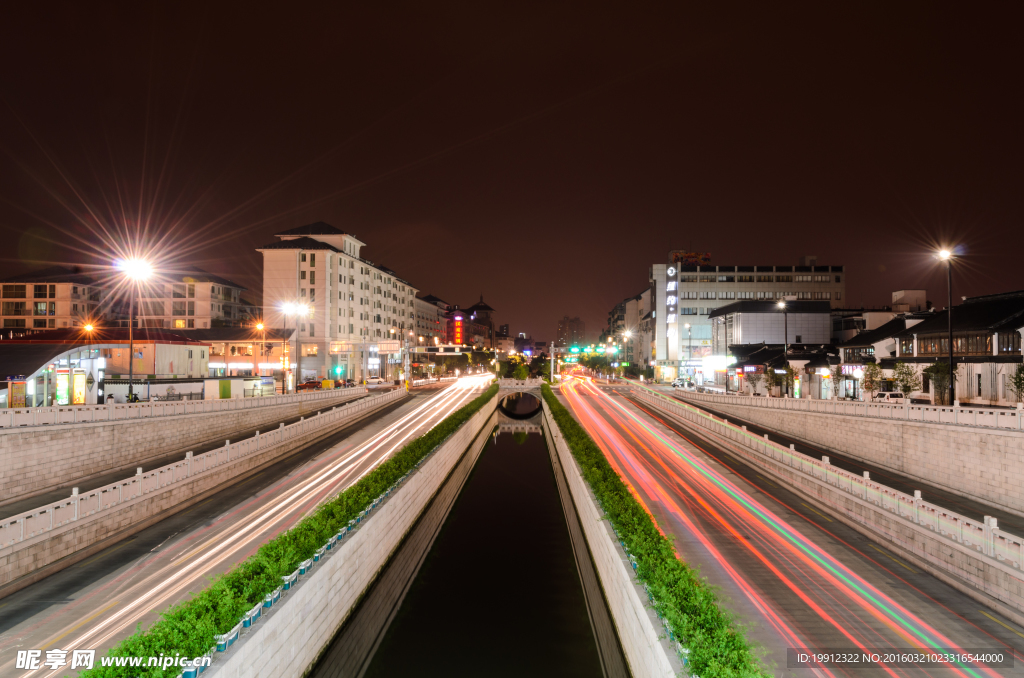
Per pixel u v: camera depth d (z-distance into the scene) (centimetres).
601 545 2139
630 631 1510
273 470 3497
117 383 4638
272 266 10556
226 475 3148
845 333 9575
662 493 2900
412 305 16062
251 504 2752
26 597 1711
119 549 2142
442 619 2108
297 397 5709
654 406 7462
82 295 10112
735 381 8388
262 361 8569
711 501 2745
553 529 3275
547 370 16650
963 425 2709
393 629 2028
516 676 1700
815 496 2709
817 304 9669
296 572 1455
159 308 10969
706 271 12950
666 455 3972
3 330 7888
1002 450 2452
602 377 15550
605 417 6288
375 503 2367
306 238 11025
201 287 11025
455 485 4272
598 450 3244
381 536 2284
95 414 3123
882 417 3359
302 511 2616
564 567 2661
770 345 8581
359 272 11981
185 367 6066
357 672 1734
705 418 5009
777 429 4762
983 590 1641
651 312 14888
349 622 1852
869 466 3378
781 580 1791
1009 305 4391
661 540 1576
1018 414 2397
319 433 4747
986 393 4041
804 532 2277
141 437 3431
